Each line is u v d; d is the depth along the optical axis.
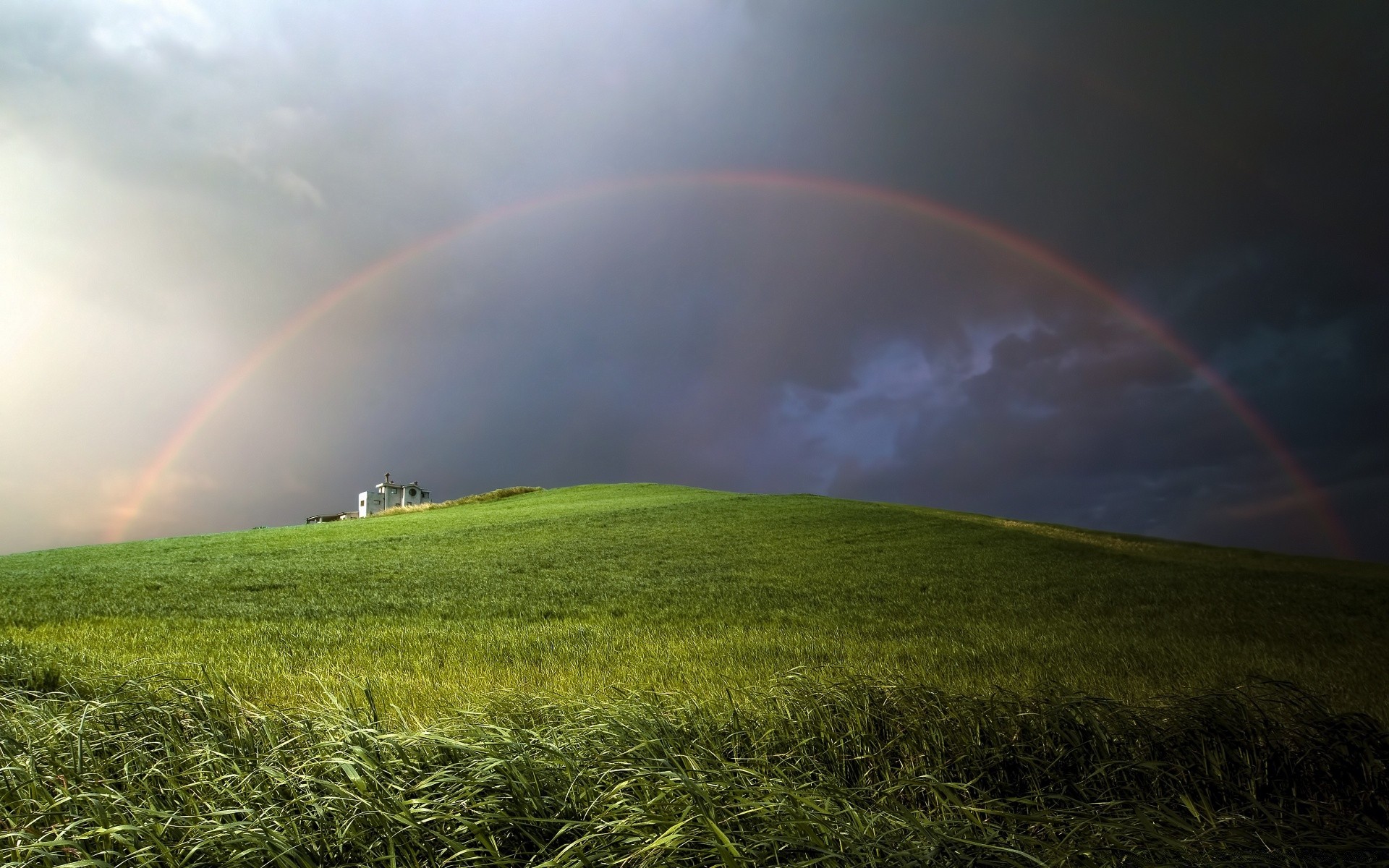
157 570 29.27
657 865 3.23
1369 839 4.33
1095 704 5.79
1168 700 6.52
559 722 5.61
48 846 3.44
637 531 39.66
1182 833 4.09
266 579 25.91
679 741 5.05
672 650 12.92
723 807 3.66
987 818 4.48
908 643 13.62
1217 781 5.06
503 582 24.75
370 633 15.66
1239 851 3.92
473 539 39.69
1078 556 28.64
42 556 38.12
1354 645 13.55
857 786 4.84
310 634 15.55
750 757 5.21
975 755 5.40
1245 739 5.39
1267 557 28.91
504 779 4.05
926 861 3.30
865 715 5.91
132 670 9.70
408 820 3.50
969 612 18.03
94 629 16.39
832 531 37.31
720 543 34.25
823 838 3.35
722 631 15.45
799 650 12.82
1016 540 33.19
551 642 14.28
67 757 4.89
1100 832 3.85
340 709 5.31
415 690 9.61
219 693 6.86
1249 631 15.14
